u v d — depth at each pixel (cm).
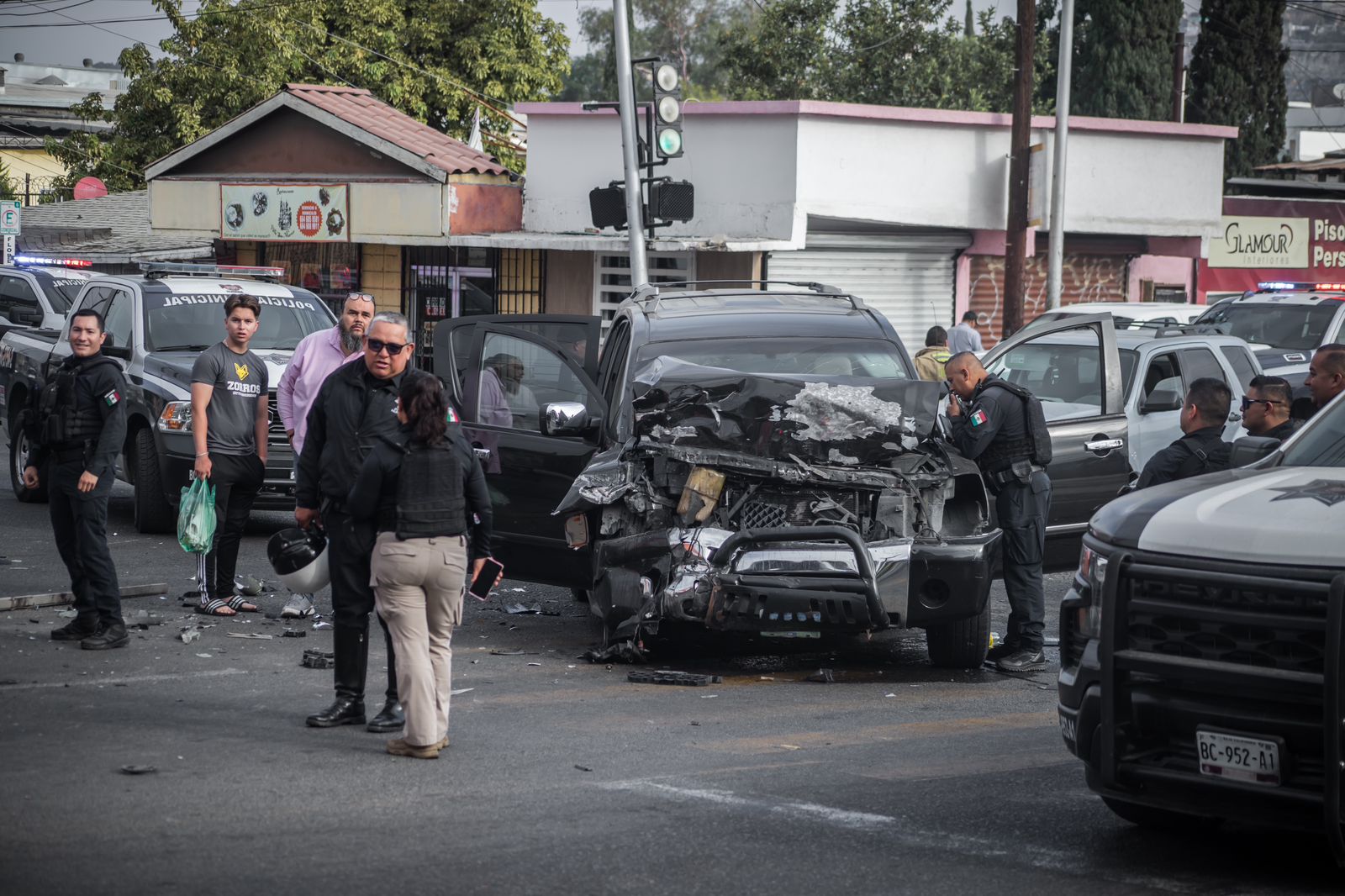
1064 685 1035
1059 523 2091
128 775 1156
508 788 1143
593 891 919
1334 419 1148
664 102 2997
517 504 1831
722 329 1828
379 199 4409
